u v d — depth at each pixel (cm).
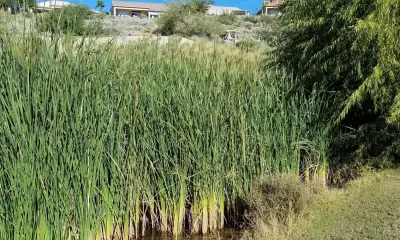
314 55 602
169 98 459
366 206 430
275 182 462
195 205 469
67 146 340
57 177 328
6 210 302
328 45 618
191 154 465
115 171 400
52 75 326
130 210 427
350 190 495
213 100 477
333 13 602
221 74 513
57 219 326
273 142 525
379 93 538
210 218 476
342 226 392
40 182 313
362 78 562
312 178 573
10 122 304
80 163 347
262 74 573
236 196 498
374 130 581
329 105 603
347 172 591
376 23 505
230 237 458
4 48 312
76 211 349
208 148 470
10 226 304
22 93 313
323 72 609
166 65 500
